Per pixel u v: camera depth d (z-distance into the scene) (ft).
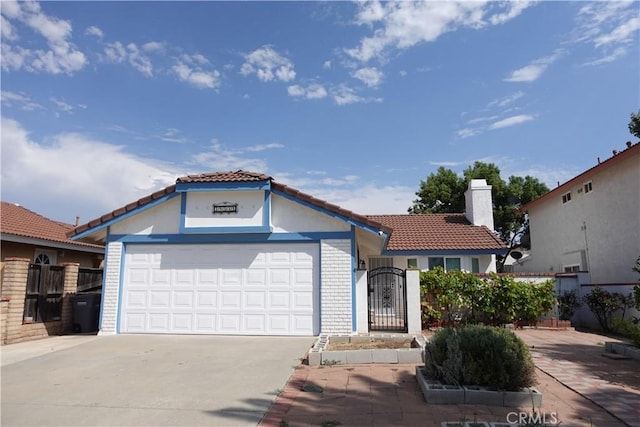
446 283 46.19
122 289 40.22
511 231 102.47
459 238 64.08
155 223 40.73
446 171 106.93
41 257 56.49
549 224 69.82
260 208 39.27
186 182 39.24
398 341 33.24
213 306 39.22
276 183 39.37
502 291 45.98
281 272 39.04
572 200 62.64
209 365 27.35
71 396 21.52
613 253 52.85
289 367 26.55
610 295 44.47
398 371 25.08
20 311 37.70
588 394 20.85
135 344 34.50
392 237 65.46
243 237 39.68
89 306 44.04
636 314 42.14
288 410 18.95
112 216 40.29
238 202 39.55
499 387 19.77
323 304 37.86
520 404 19.03
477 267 61.62
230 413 18.76
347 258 38.32
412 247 61.67
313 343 34.37
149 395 21.48
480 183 71.31
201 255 40.04
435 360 21.65
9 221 53.31
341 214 38.22
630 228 49.78
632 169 49.44
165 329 39.32
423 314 45.55
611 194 53.36
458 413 18.11
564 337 40.65
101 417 18.58
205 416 18.47
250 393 21.52
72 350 32.68
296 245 39.27
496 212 99.30
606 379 23.86
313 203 38.60
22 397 21.47
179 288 39.78
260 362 27.94
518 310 45.73
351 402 19.76
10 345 35.50
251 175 40.29
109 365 27.78
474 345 20.59
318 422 17.39
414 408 18.81
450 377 20.45
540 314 46.14
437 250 61.05
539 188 99.19
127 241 40.68
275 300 38.73
